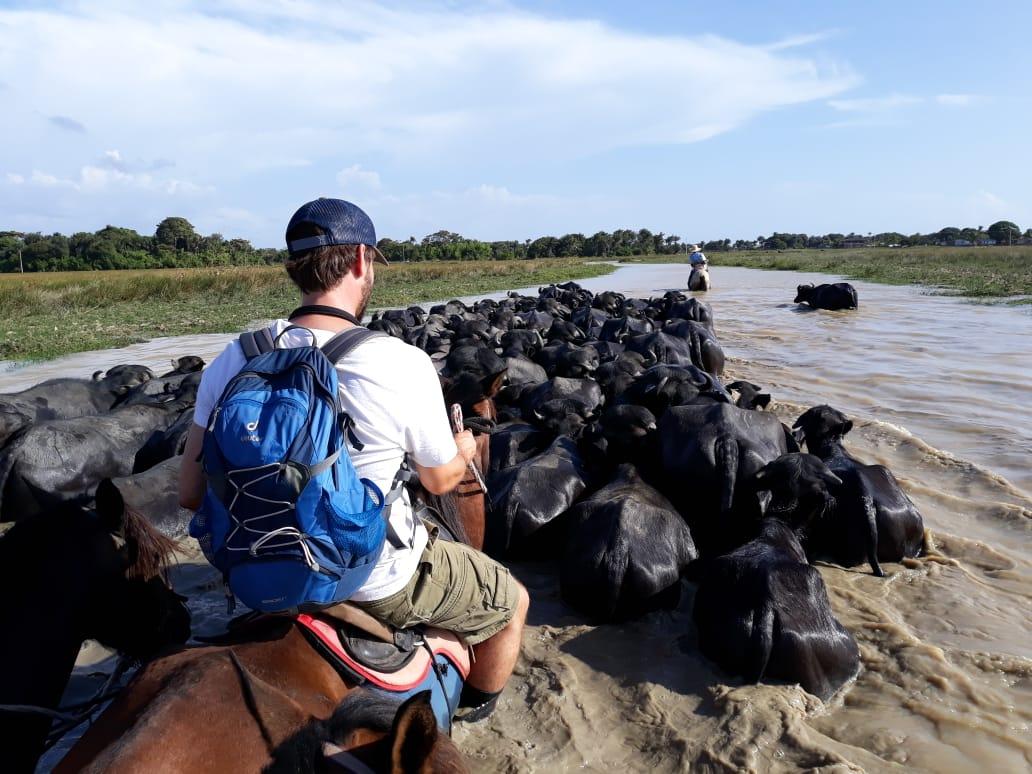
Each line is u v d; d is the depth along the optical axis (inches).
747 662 202.8
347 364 109.0
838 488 270.2
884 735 184.9
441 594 130.3
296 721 97.3
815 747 178.9
